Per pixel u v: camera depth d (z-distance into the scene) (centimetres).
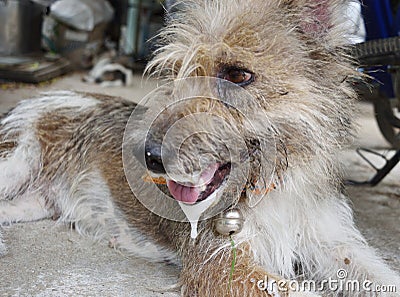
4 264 64
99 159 75
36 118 80
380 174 89
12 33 181
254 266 59
